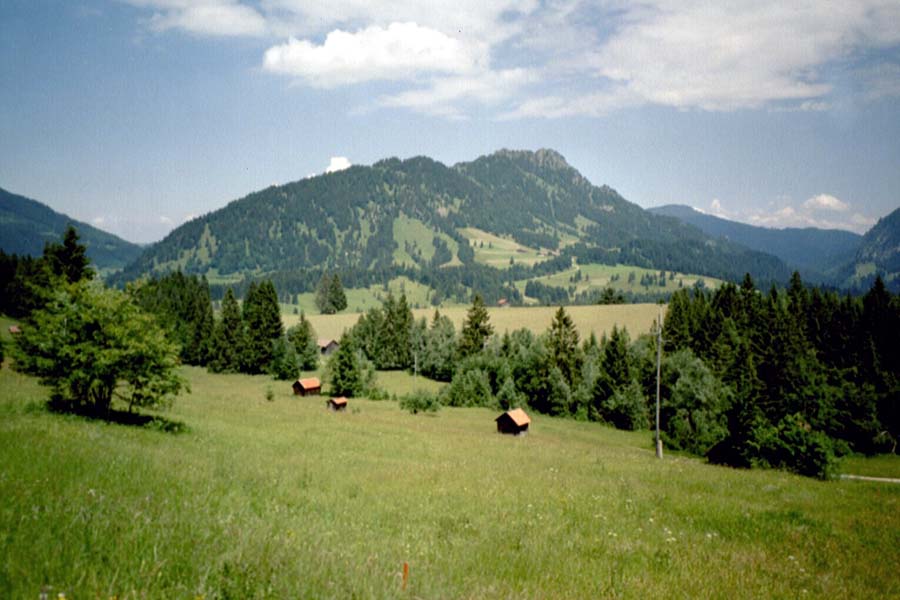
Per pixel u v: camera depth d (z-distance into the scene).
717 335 88.25
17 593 4.36
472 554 9.24
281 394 76.56
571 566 9.09
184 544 6.25
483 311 112.62
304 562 6.33
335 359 78.62
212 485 11.34
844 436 64.81
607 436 62.09
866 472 49.25
